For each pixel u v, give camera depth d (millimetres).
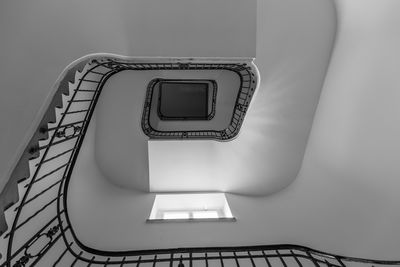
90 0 2484
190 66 3010
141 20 2551
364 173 2125
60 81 2090
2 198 1505
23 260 1543
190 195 3637
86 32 2496
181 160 3520
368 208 2014
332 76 2717
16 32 2473
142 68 2986
